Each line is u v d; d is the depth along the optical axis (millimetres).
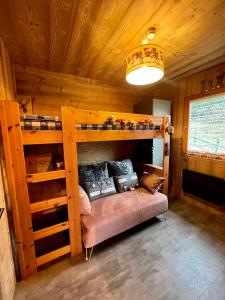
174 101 3084
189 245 1870
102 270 1568
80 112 1652
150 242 1933
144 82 1717
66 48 1812
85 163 2814
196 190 2711
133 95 3391
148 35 1558
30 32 1501
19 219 1429
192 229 2168
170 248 1829
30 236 1489
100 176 2463
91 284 1429
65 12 1245
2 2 1123
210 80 2432
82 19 1328
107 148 3055
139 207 2045
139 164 3039
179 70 2510
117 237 2039
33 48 1806
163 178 2480
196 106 2701
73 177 1655
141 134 2209
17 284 1440
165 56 2047
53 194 2098
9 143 1334
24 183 1424
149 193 2443
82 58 2070
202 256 1706
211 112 2494
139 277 1482
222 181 2338
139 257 1713
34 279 1487
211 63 2270
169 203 2932
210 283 1409
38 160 2182
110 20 1346
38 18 1310
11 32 1491
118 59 2096
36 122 1421
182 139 2967
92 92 2898
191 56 2057
